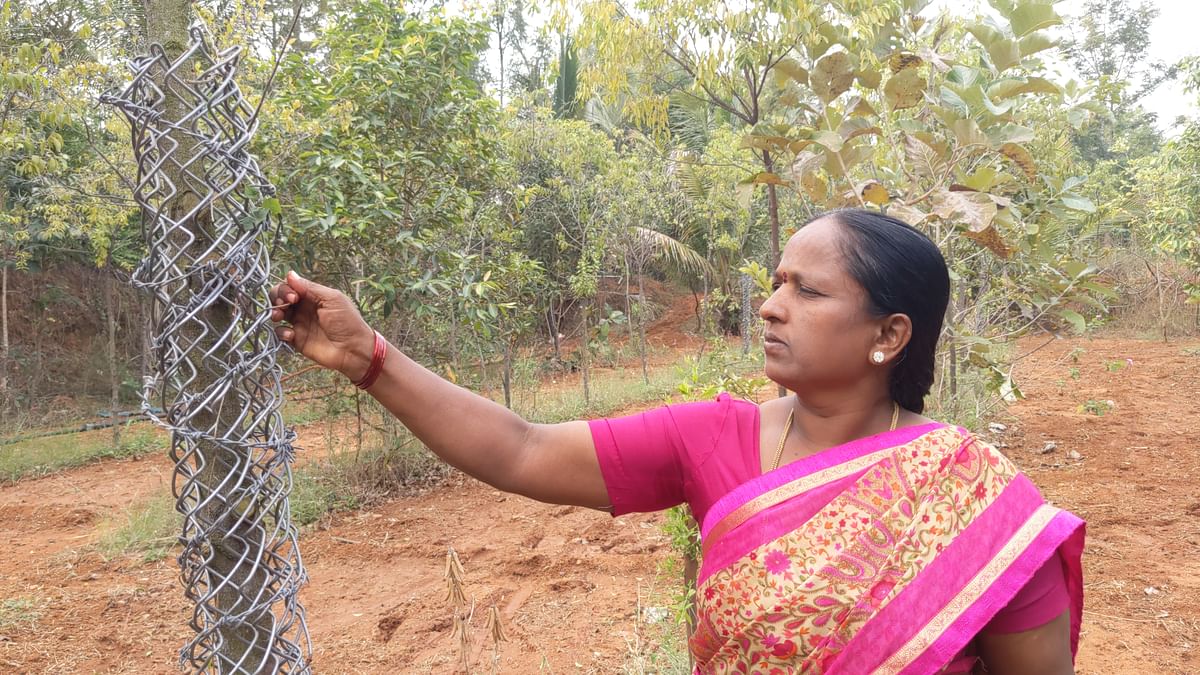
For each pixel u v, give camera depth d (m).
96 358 13.44
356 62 6.36
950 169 4.09
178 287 1.40
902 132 4.66
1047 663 1.15
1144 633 3.84
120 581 5.09
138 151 1.33
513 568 4.95
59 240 12.53
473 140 7.24
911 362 1.26
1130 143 26.23
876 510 1.15
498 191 8.61
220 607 1.50
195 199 1.50
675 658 3.48
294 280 1.35
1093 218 7.13
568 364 14.65
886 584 1.12
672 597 3.74
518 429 1.38
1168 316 15.98
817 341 1.22
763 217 14.20
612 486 1.35
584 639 3.95
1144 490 5.93
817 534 1.15
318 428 9.52
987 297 6.12
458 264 6.86
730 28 5.29
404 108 6.65
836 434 1.27
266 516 1.51
